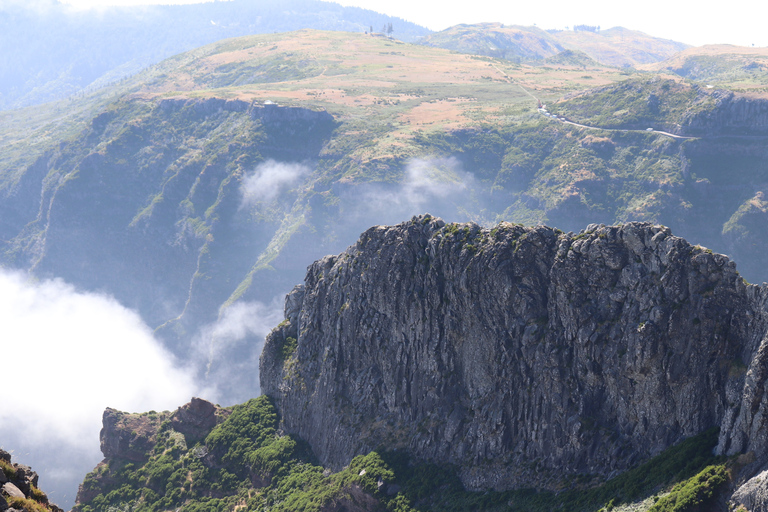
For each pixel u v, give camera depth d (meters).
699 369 122.44
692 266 123.94
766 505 95.81
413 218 166.25
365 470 156.88
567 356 137.00
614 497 119.75
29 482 85.81
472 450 149.38
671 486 112.75
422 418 160.75
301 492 170.50
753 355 117.12
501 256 145.75
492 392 148.50
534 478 137.62
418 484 151.25
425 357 160.12
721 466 107.75
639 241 130.25
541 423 139.62
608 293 132.88
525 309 142.75
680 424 123.94
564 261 137.75
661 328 124.69
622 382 129.62
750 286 120.25
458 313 153.88
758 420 107.88
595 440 132.00
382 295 168.75
